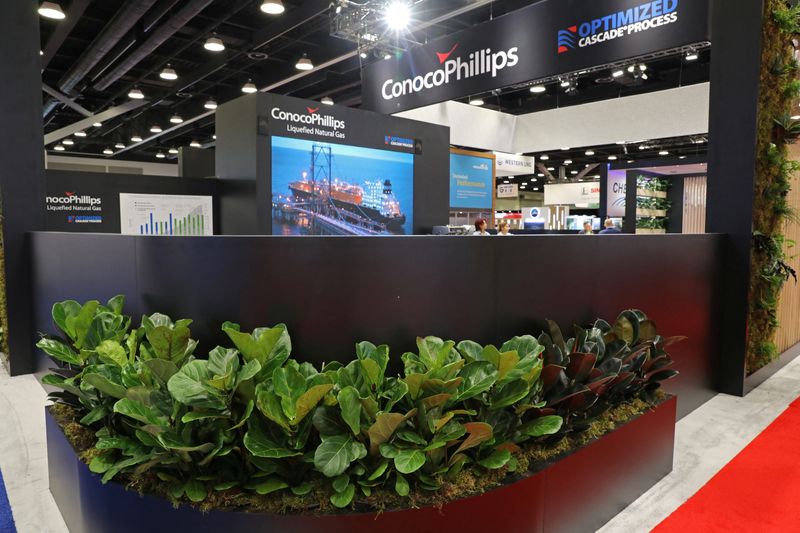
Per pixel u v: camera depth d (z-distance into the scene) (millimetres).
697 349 3500
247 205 6395
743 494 2299
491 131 10836
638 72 9328
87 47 8750
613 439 2102
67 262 3254
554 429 1750
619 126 9742
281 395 1592
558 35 4004
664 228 10703
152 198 6258
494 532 1671
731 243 3766
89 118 13008
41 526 2107
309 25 8727
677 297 3258
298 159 6629
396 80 5191
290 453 1552
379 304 1976
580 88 12055
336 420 1630
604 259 2660
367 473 1612
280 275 1959
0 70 4215
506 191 17344
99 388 1775
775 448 2795
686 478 2457
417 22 7039
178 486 1630
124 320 2502
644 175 9867
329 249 1934
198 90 12250
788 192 4465
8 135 4270
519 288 2254
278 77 10883
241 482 1639
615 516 2137
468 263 2102
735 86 3701
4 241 4270
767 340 4094
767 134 3834
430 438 1650
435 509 1562
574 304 2506
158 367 1723
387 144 7641
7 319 4289
